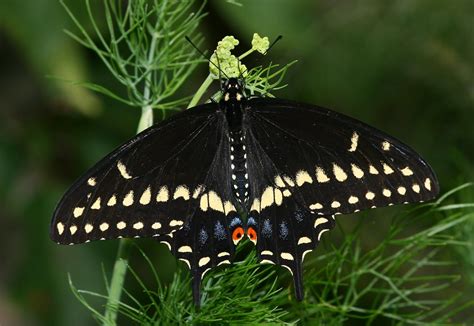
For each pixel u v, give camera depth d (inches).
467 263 20.3
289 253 17.9
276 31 22.6
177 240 17.7
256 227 17.9
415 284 21.2
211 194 17.9
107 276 22.2
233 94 18.0
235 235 17.8
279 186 18.0
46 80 21.5
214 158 18.1
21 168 22.6
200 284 17.8
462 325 20.0
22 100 22.6
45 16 21.5
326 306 19.2
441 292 21.1
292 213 17.9
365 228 21.4
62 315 22.1
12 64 22.5
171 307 18.1
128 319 22.2
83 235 17.3
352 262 19.2
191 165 17.9
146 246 22.2
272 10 22.6
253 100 18.2
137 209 17.6
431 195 17.5
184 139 18.0
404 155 17.6
